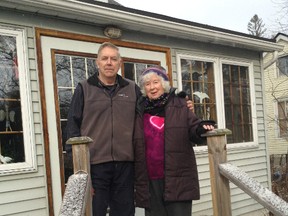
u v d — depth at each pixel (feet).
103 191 7.75
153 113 7.80
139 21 13.89
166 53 16.06
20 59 11.59
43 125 11.87
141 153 7.75
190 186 7.53
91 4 12.27
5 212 11.04
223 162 7.13
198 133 7.44
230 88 19.33
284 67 50.08
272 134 50.26
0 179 11.00
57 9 11.81
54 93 12.23
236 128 19.36
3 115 11.23
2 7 11.35
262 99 21.15
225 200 7.04
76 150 6.26
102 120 7.80
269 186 20.81
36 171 11.70
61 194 12.14
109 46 7.94
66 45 12.75
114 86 8.11
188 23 15.89
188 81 17.12
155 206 7.71
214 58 18.35
